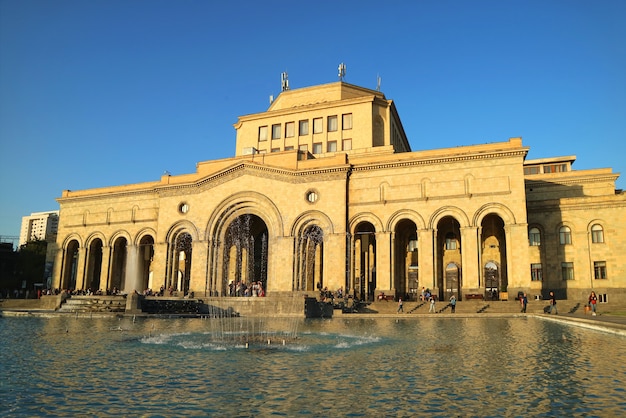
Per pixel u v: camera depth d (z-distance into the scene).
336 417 10.93
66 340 24.78
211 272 63.28
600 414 11.03
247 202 63.22
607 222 57.12
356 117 70.12
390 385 14.02
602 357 18.50
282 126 74.00
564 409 11.43
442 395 12.84
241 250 68.69
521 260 50.97
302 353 20.36
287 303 46.28
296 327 34.06
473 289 52.00
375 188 58.19
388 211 57.12
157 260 66.19
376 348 21.81
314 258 64.56
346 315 46.31
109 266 72.56
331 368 16.75
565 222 58.88
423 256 54.78
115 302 51.16
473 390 13.36
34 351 20.72
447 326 34.03
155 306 47.56
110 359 18.64
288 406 11.80
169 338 25.98
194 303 48.75
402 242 63.25
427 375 15.45
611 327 28.19
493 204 53.03
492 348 21.45
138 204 72.25
